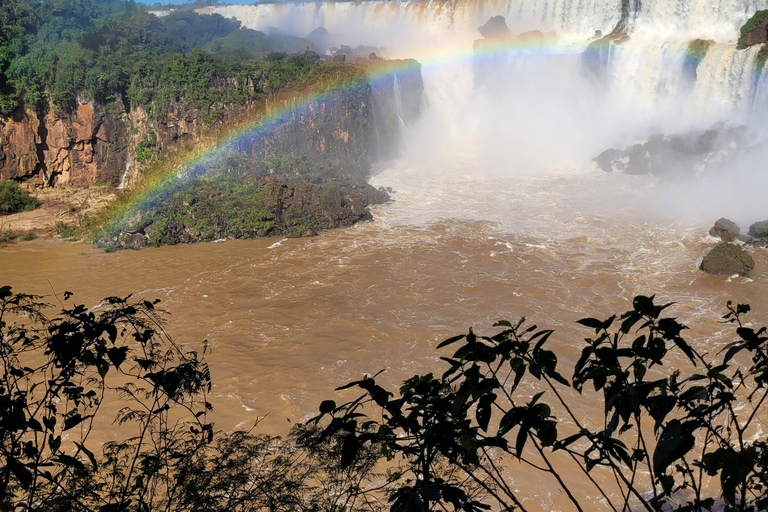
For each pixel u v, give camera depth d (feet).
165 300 128.88
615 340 22.06
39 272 147.84
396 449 23.50
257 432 83.41
